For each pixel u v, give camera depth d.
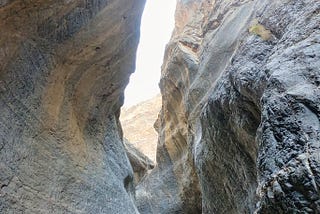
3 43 4.50
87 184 6.90
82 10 5.89
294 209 3.31
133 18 7.54
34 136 5.35
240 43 7.89
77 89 6.89
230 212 8.14
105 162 8.29
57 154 6.00
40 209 5.20
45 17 5.14
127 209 8.76
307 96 3.99
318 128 3.68
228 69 7.64
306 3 6.23
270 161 3.96
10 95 4.75
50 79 5.78
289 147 3.80
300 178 3.36
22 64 4.98
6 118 4.64
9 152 4.65
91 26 6.34
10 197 4.57
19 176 4.83
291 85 4.39
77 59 6.42
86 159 7.19
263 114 4.46
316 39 4.86
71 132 6.68
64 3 5.31
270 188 3.65
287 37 5.81
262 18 7.42
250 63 6.44
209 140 8.37
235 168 7.39
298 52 4.86
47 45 5.50
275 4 7.28
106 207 7.56
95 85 7.51
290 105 4.09
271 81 4.69
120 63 8.04
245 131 6.45
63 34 5.74
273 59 5.47
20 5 4.55
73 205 6.19
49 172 5.63
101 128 8.55
